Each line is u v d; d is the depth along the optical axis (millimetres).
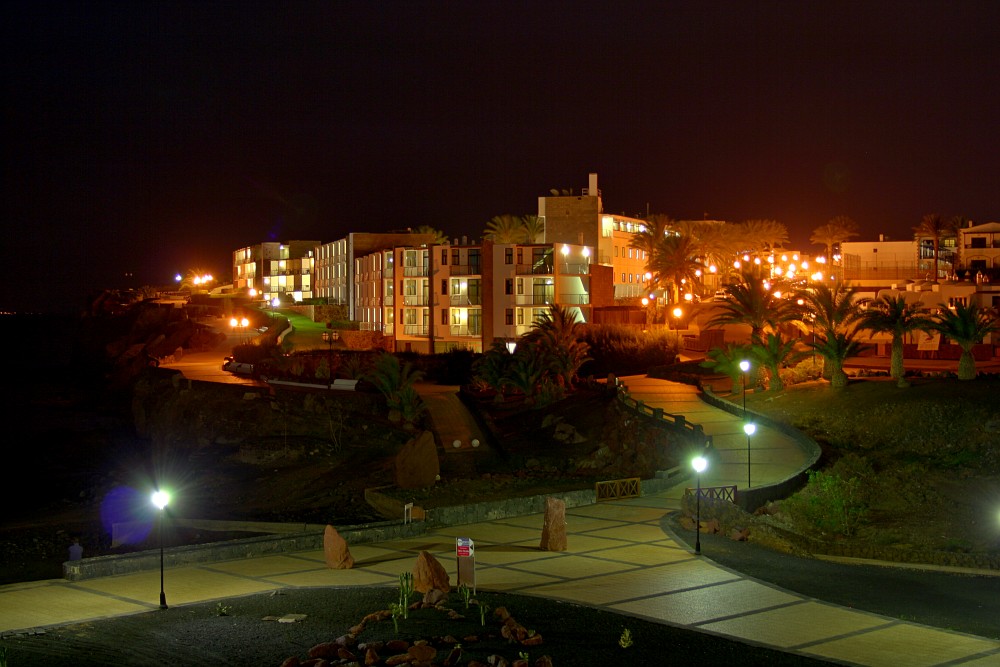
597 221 126750
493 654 16656
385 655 16297
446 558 27266
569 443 54281
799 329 87500
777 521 34688
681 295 116562
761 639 19000
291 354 82875
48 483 59875
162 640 18109
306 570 25891
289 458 55219
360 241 134375
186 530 42750
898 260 133625
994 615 22688
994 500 41156
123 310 144750
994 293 91000
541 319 91938
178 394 66125
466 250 108375
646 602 21891
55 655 16953
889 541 35375
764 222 148625
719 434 49906
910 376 60219
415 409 61469
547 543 28109
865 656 17922
